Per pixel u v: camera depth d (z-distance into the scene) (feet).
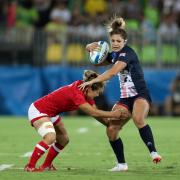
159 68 205.36
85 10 225.15
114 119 86.43
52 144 86.07
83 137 138.62
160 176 81.20
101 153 109.09
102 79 84.84
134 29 206.69
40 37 206.90
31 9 228.84
